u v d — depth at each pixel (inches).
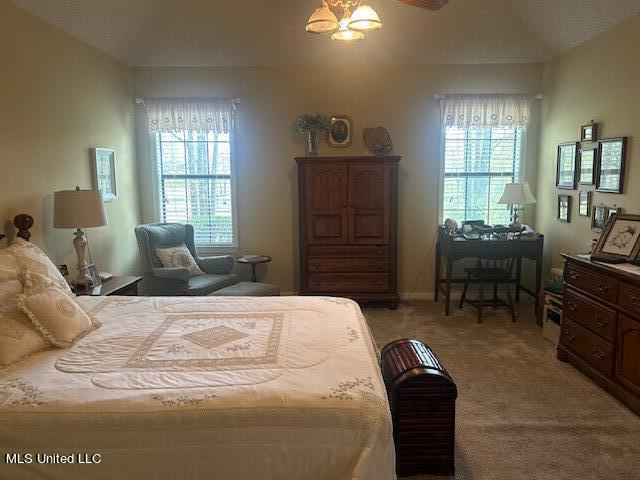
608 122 151.0
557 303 150.3
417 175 201.9
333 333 90.2
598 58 156.1
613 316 115.3
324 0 106.3
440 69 195.5
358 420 64.9
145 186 203.6
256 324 95.7
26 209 127.4
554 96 186.5
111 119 177.3
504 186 204.8
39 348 82.8
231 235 209.0
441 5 101.3
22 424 63.5
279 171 202.5
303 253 188.4
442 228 195.9
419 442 86.7
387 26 174.4
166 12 167.2
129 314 103.3
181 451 63.9
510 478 86.6
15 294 91.8
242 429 64.1
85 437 63.4
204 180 205.6
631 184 139.7
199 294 166.9
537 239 177.0
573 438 99.0
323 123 193.8
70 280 140.8
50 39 138.5
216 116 196.5
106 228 172.6
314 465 64.8
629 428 102.7
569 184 174.6
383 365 95.6
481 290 176.2
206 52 187.9
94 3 141.9
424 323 174.6
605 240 129.0
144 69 195.6
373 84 196.7
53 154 140.0
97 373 74.2
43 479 63.5
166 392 67.7
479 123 195.8
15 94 122.7
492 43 183.0
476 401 115.3
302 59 193.0
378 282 189.2
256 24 174.1
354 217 185.8
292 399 66.2
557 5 152.8
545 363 138.0
